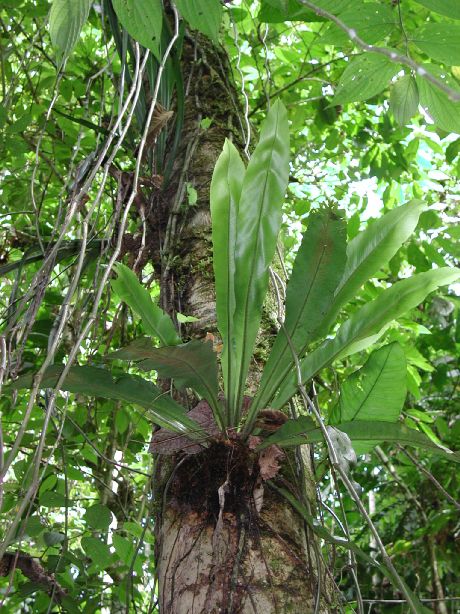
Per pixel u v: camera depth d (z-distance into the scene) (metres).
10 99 2.35
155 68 1.77
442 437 3.21
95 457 2.41
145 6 1.08
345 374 2.78
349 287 1.27
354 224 2.67
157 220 1.77
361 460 3.43
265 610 1.08
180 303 1.60
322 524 1.30
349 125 3.54
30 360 2.20
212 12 1.05
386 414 1.34
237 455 1.19
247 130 2.02
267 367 1.23
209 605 1.08
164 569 1.20
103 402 2.47
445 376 3.44
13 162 2.70
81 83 2.68
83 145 2.68
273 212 1.23
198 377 1.17
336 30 1.35
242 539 1.14
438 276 1.23
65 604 1.72
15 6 2.55
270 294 1.63
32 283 1.36
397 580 0.99
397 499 3.81
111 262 1.22
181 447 1.22
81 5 1.10
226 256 1.25
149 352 1.11
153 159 1.83
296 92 3.37
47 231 2.29
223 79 2.13
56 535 1.59
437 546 3.36
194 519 1.19
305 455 1.38
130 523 1.84
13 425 2.59
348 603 1.44
